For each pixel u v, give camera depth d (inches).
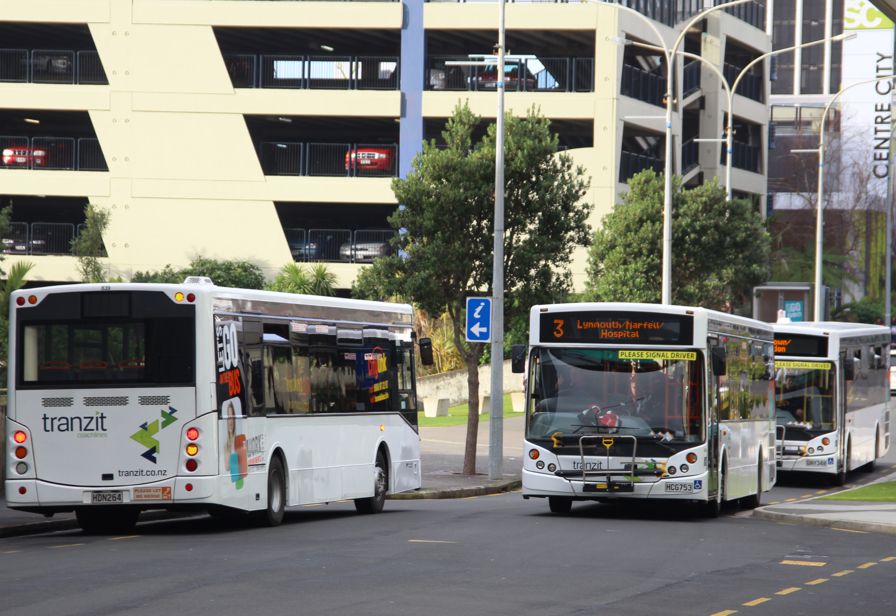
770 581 954.1
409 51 4259.4
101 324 1252.5
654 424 1475.1
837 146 7135.8
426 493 1943.9
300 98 4298.7
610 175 4202.8
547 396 1503.4
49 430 1253.1
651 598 850.8
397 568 961.5
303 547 1107.9
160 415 1237.7
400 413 1683.1
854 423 2395.4
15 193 4343.0
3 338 2265.0
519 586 884.6
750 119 5285.4
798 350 2258.9
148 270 4372.5
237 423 1280.8
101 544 1146.0
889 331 2802.7
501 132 2134.6
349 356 1545.3
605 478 1470.2
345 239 4404.5
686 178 4778.5
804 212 6860.2
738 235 3617.1
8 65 4404.5
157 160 4372.5
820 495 2079.2
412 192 2209.6
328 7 4254.4
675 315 1486.2
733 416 1630.2
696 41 5068.9
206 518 1539.1
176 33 4345.5
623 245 3575.3
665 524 1435.8
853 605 846.5
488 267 2235.5
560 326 1510.8
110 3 4352.9
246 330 1315.2
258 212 4362.7
